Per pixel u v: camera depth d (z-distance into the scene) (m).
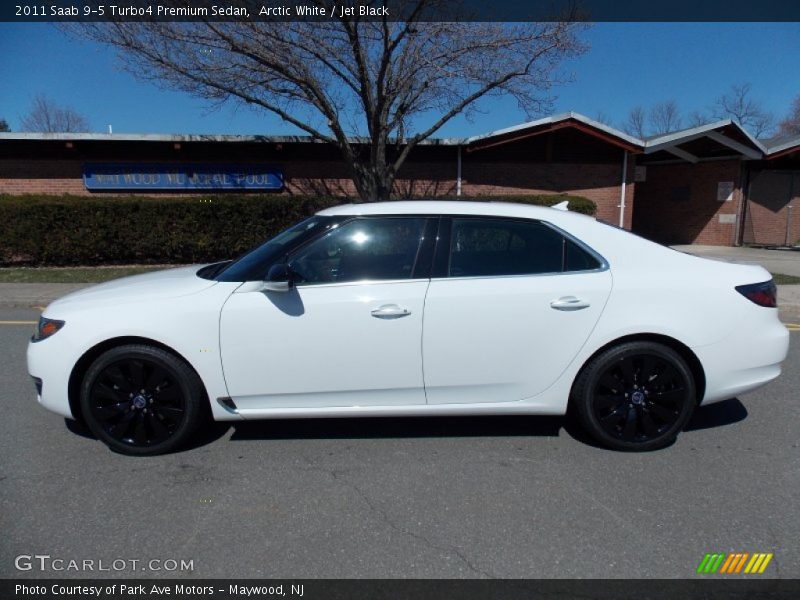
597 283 3.54
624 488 3.21
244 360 3.48
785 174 17.05
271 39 10.84
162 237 12.88
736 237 16.77
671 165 18.19
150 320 3.45
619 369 3.59
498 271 3.58
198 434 3.96
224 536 2.78
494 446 3.76
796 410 4.38
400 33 10.77
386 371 3.51
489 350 3.51
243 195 13.58
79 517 2.94
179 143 13.91
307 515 2.96
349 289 3.50
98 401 3.57
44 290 9.73
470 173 15.17
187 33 10.96
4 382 5.12
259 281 3.54
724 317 3.56
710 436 3.91
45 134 13.46
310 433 3.97
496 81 11.95
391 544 2.72
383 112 12.38
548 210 3.78
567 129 14.81
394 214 3.67
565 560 2.59
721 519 2.90
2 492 3.19
